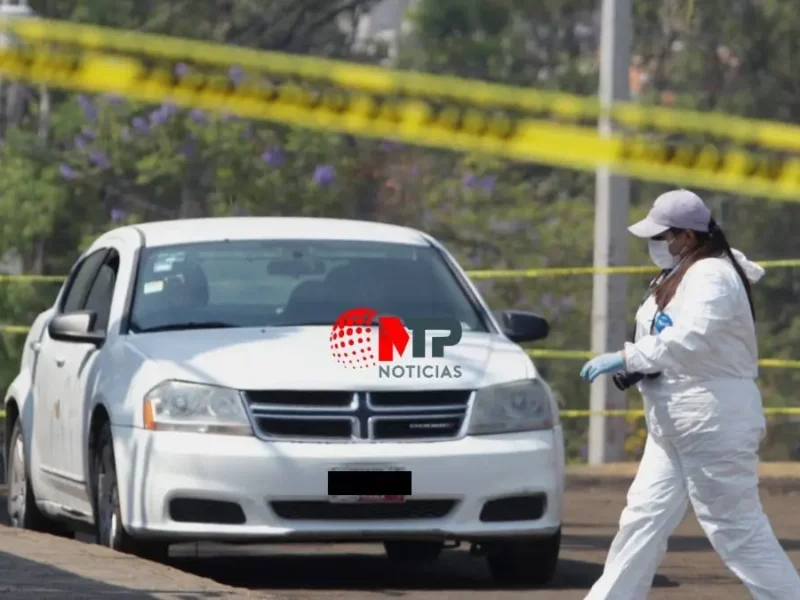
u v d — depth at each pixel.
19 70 17.25
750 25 89.62
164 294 30.84
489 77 101.00
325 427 27.44
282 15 95.50
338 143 71.56
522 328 31.55
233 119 68.88
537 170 93.19
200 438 27.34
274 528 27.06
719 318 22.53
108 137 69.81
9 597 23.31
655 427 23.08
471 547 29.61
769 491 45.59
